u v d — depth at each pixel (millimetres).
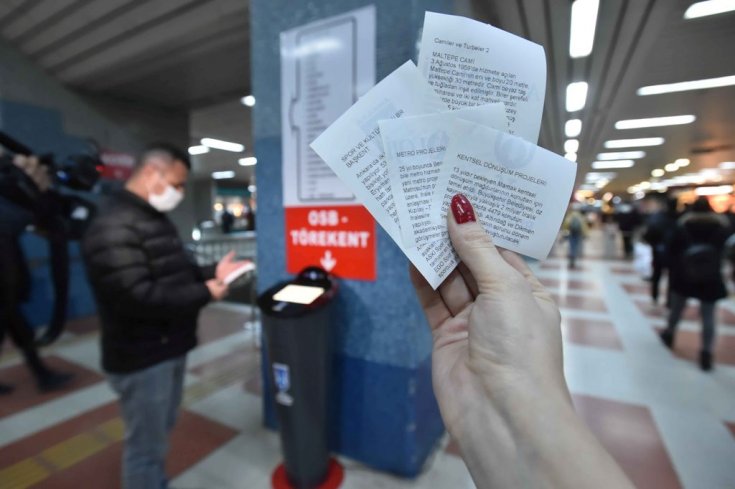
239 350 3295
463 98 535
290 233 1927
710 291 2740
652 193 4703
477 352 545
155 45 3453
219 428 2150
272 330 1518
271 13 1881
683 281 2889
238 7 2932
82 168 1992
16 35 3615
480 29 532
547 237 548
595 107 4984
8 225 2049
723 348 3160
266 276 2027
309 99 1788
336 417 1896
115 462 1890
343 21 1669
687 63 3656
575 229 7449
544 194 541
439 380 608
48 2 3219
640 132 6531
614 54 3387
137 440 1382
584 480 408
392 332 1719
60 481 1763
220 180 18312
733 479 1676
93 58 3725
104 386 2678
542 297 597
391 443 1761
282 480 1742
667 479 1692
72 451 1975
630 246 8562
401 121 519
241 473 1794
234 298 5086
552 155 534
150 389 1368
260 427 2162
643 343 3279
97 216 1367
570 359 2955
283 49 1849
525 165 535
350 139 529
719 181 12375
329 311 1623
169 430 1544
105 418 2277
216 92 4535
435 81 528
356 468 1817
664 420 2131
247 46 3463
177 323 1440
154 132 4930
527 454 453
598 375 2684
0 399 2496
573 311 4270
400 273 1681
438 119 524
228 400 2459
